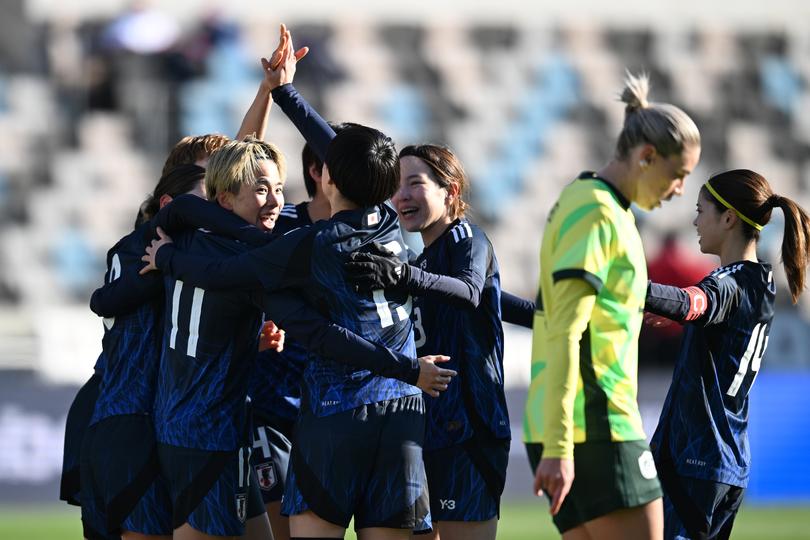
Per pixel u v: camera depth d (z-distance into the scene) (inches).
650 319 660.7
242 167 575.2
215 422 563.8
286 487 554.6
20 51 2201.0
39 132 2117.4
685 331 627.5
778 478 1485.0
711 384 612.4
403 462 541.0
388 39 2388.0
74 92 2153.1
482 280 613.6
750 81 2439.7
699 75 2431.1
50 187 2074.3
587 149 2308.1
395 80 2321.6
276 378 709.3
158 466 585.6
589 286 483.8
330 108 2219.5
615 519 501.7
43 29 2223.2
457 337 639.1
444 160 649.6
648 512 503.5
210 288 550.3
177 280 572.7
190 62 2135.8
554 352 482.9
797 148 2385.6
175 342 569.9
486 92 2342.5
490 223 2169.0
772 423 1487.5
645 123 492.1
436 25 2411.4
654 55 2452.0
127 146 2118.6
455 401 635.5
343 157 541.6
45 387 1413.6
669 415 620.4
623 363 502.0
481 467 635.5
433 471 638.5
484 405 637.3
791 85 2455.7
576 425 497.4
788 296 2011.6
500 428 641.6
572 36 2456.9
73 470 642.8
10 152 2095.2
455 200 653.3
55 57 2198.6
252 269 540.4
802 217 622.2
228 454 565.0
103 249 2022.6
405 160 647.1
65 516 1295.5
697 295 591.2
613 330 498.3
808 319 1625.2
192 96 2127.2
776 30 2517.2
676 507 612.7
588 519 502.6
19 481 1392.7
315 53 2219.5
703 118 2374.5
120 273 602.9
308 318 532.4
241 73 2156.7
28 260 1991.9
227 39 2172.7
